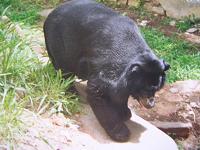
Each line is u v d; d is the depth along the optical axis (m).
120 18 4.68
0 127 4.09
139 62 4.31
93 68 4.56
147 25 8.46
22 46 5.29
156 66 4.32
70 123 4.62
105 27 4.59
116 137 4.54
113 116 4.60
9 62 4.91
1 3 8.53
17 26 6.11
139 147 4.51
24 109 4.53
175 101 6.05
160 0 9.01
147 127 4.86
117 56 4.46
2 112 4.20
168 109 5.90
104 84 4.46
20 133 4.14
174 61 7.07
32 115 4.48
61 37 4.88
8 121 4.18
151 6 9.11
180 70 6.82
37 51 5.85
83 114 4.86
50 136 4.32
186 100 6.09
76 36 4.73
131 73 4.30
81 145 4.33
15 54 5.03
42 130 4.36
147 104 4.41
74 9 4.84
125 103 4.68
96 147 4.38
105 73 4.46
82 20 4.71
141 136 4.69
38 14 8.19
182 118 5.80
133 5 9.16
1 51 5.00
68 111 4.77
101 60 4.51
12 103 4.32
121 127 4.61
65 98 4.85
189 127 5.60
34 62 5.21
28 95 4.72
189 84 6.39
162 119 5.73
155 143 4.61
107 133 4.59
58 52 4.95
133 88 4.38
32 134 4.23
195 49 7.65
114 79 4.42
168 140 4.75
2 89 4.70
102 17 4.68
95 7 4.81
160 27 8.40
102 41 4.55
